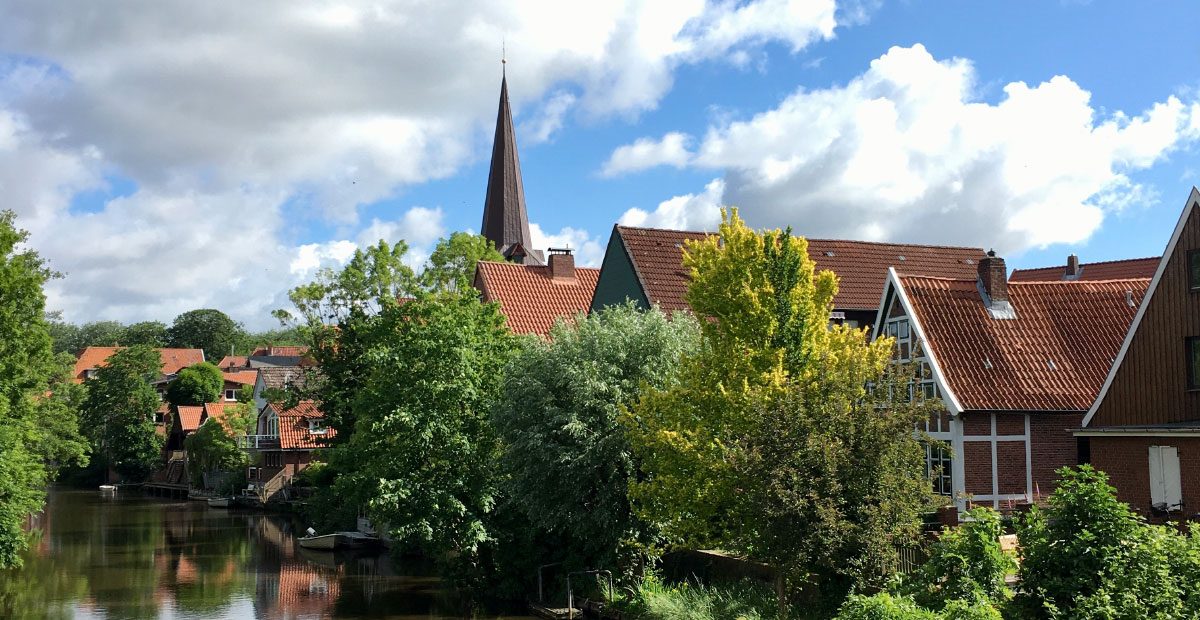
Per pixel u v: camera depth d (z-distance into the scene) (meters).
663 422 23.52
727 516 21.83
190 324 165.00
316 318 52.22
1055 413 29.81
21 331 40.28
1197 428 23.69
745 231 23.55
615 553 28.48
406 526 30.80
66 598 34.50
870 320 42.16
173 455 97.75
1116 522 15.43
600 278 43.75
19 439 41.16
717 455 21.52
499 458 30.41
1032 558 15.94
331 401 48.75
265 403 86.19
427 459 32.53
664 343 28.75
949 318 31.62
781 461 18.41
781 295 22.91
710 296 23.58
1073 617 14.80
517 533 32.03
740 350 22.70
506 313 44.69
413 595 34.19
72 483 103.00
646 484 23.64
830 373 19.55
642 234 42.25
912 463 19.02
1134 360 26.19
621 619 26.50
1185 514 24.17
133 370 101.25
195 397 102.81
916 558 22.31
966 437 29.11
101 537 53.56
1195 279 24.88
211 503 74.81
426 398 32.28
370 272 53.28
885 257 45.12
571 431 27.20
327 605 32.59
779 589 19.97
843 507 18.28
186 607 32.62
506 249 85.94
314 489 52.12
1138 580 14.80
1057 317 32.41
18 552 46.91
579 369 28.06
